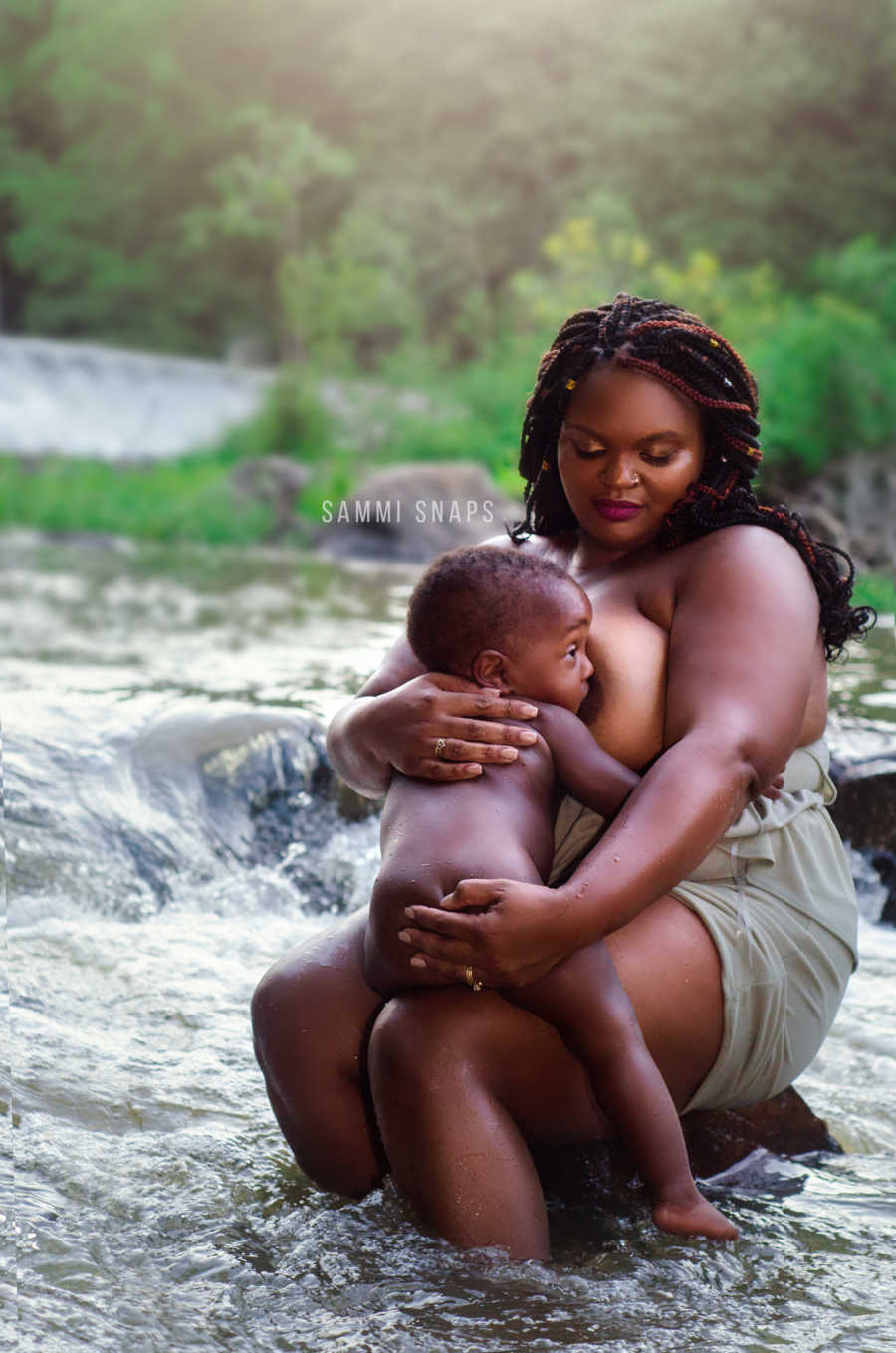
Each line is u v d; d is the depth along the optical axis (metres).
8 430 23.36
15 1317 1.58
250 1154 2.09
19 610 8.73
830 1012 2.21
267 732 3.72
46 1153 2.04
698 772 1.88
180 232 36.56
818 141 32.19
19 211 37.84
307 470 16.39
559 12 35.22
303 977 1.99
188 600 9.06
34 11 39.75
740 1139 2.19
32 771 3.60
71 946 2.95
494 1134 1.79
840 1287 1.72
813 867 2.18
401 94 36.19
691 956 1.99
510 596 2.07
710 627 2.03
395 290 27.72
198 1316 1.61
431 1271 1.72
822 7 33.19
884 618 4.28
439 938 1.80
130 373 26.33
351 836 3.60
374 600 8.51
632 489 2.13
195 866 3.42
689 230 31.47
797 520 2.18
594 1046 1.83
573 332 2.24
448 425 19.78
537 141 34.16
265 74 37.84
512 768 2.01
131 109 37.56
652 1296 1.68
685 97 32.72
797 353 12.34
